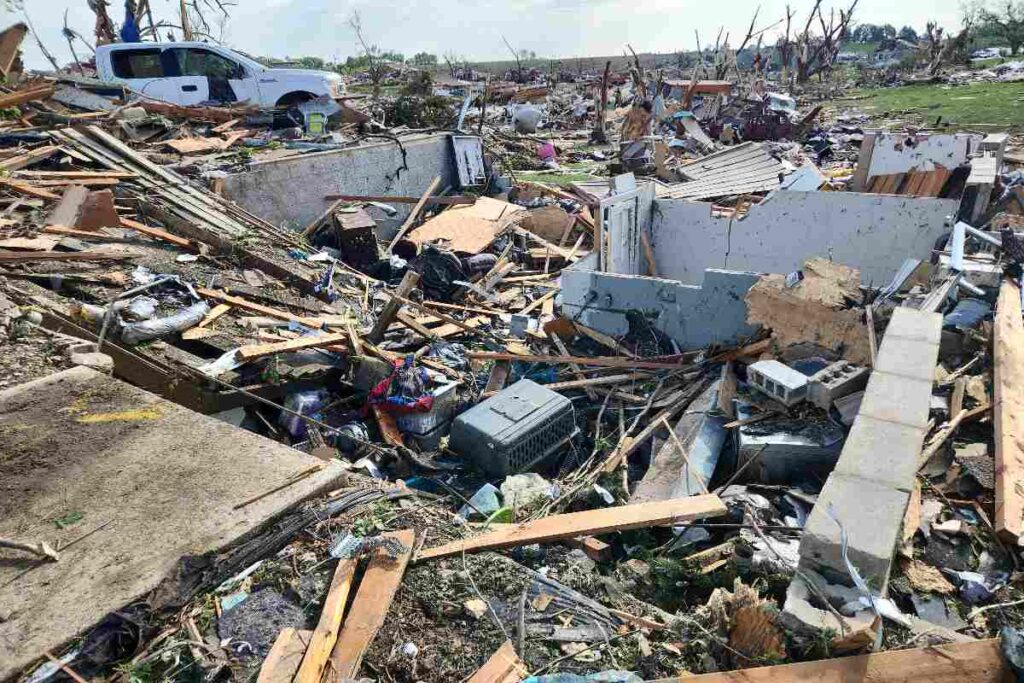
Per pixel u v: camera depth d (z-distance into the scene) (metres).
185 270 8.03
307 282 8.58
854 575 3.02
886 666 2.79
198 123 14.77
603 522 4.03
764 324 6.30
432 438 6.45
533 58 61.34
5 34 13.70
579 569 3.71
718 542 4.29
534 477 5.38
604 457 5.98
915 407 4.11
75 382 4.83
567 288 7.60
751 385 5.69
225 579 3.33
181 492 3.78
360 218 11.14
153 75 15.65
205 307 7.02
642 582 3.84
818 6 40.25
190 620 3.12
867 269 9.30
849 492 3.43
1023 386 4.94
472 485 5.54
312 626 3.12
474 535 3.84
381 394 6.53
